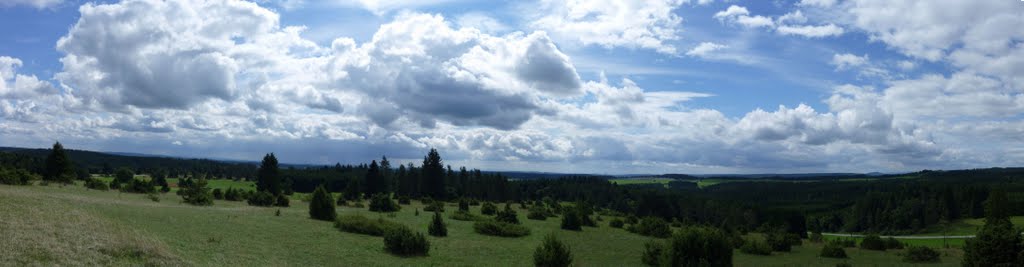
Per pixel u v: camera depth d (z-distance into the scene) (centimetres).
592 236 5850
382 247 3747
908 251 5247
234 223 4059
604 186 16425
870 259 5219
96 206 3853
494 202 12812
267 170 10538
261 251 2994
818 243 7375
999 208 10944
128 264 2167
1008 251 3334
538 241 4944
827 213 15512
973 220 13362
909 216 13488
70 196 4481
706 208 12500
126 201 4994
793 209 10862
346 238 3988
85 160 15388
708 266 3095
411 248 3609
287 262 2805
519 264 3588
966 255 3606
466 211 7500
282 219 4866
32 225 2495
